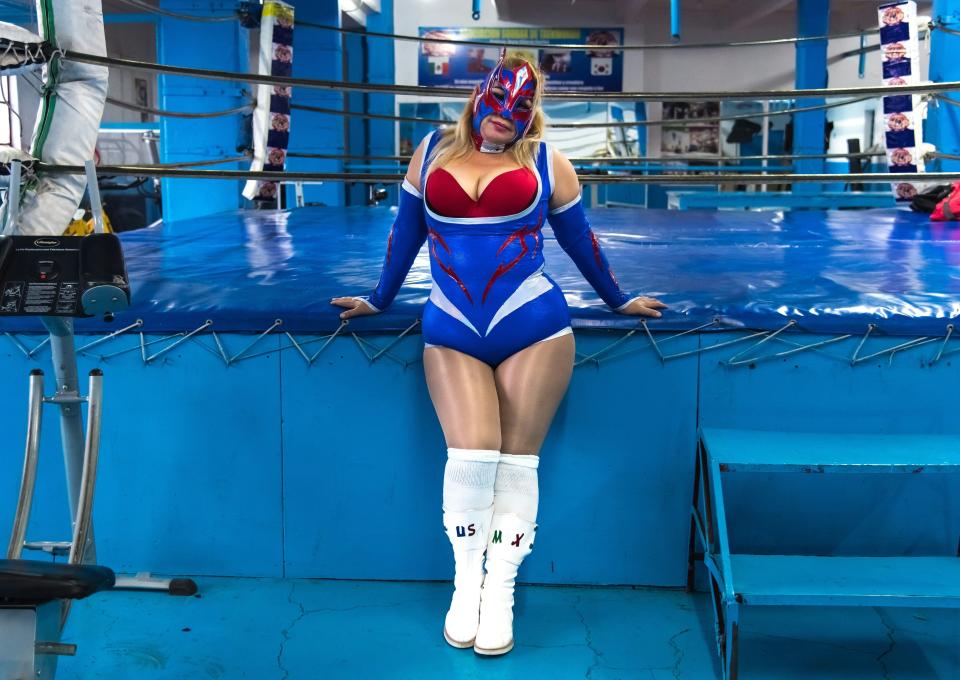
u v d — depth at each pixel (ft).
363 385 8.67
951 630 8.00
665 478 8.73
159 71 9.91
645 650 7.64
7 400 8.90
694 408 8.61
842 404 8.57
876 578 7.11
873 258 12.45
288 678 7.15
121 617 8.12
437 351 7.62
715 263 12.00
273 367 8.69
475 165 7.42
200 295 9.20
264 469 8.88
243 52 23.91
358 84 11.91
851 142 43.42
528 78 7.20
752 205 31.19
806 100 37.35
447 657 7.48
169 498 8.96
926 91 11.30
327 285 9.85
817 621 8.13
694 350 8.50
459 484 7.28
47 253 6.60
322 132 31.19
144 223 30.89
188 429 8.85
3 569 5.10
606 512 8.80
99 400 6.90
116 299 6.48
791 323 8.39
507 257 7.39
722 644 7.27
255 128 21.74
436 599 8.57
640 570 8.89
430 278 10.33
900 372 8.48
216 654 7.50
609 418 8.64
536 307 7.48
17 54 8.39
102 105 9.12
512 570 7.59
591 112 49.88
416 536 8.92
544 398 7.52
